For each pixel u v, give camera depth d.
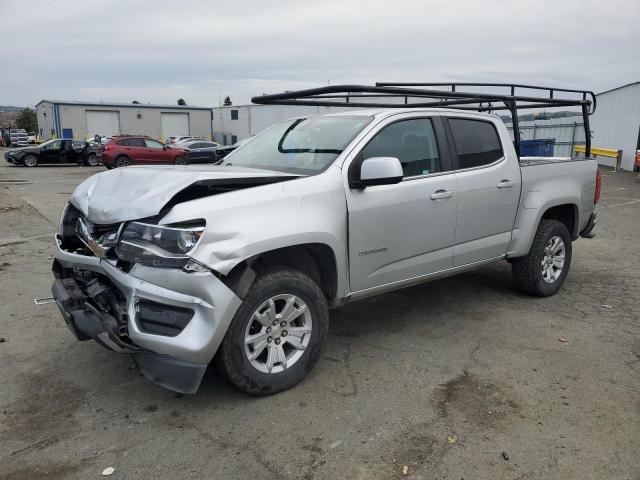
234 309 3.25
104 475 2.82
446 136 4.63
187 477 2.81
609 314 5.24
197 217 3.13
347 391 3.70
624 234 9.39
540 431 3.22
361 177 3.77
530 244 5.38
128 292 3.21
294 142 4.46
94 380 3.85
